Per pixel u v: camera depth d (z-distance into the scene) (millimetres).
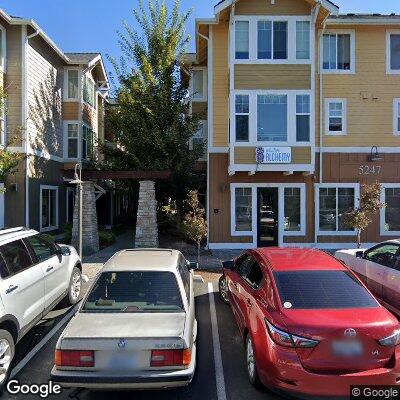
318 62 16078
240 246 15906
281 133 15109
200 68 19125
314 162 15219
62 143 20188
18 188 15758
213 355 5840
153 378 4027
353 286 4977
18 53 15758
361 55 16188
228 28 15977
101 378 4000
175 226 20031
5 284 5070
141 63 17812
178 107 17219
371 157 16078
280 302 4641
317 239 15992
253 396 4715
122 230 22703
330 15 15648
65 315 7406
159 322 4516
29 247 6234
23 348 5984
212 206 15930
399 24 15906
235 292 6449
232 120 15031
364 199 12742
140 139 17234
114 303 4875
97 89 24469
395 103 16172
